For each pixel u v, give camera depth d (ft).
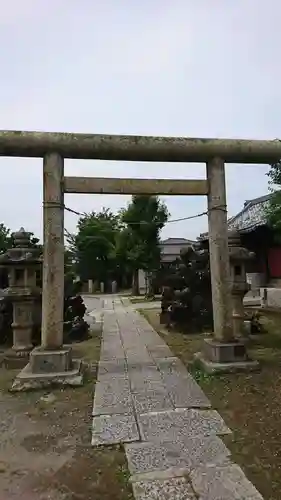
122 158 20.72
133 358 24.22
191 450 11.28
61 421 14.03
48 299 19.43
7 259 23.67
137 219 78.89
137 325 40.14
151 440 12.07
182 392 16.76
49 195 19.65
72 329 31.42
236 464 10.39
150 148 20.31
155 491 9.20
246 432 12.44
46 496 9.32
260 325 32.01
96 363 23.03
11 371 22.06
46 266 19.52
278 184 27.66
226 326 20.51
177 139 20.58
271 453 10.93
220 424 13.14
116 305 67.05
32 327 25.22
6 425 13.79
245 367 19.26
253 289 52.19
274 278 49.21
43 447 11.97
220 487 9.28
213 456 10.87
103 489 9.53
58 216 19.72
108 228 119.44
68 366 18.88
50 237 19.54
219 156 20.95
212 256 20.99
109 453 11.39
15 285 24.04
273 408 14.38
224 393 16.40
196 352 25.38
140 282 111.45
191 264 35.45
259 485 9.34
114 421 13.66
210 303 34.37
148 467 10.37
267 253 50.60
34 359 18.61
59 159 19.92
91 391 17.40
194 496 8.94
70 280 33.88
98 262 122.31
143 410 14.69
